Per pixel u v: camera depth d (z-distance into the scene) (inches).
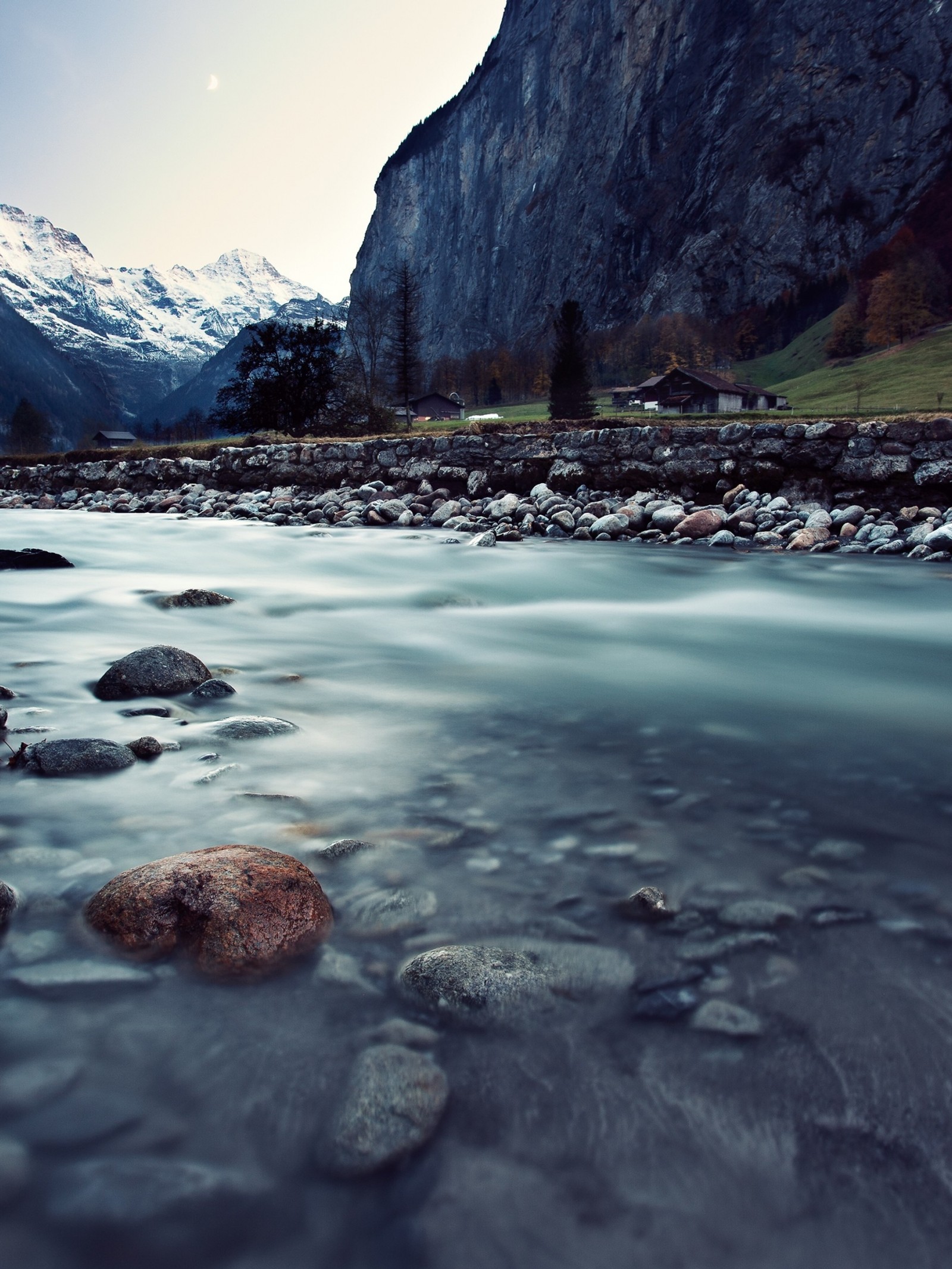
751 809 99.8
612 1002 62.0
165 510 704.4
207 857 73.2
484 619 247.8
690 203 6707.7
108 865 80.6
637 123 7062.0
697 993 63.1
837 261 5836.6
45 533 504.1
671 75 6948.8
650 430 539.8
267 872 71.4
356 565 379.6
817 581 327.9
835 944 70.1
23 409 3715.6
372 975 64.6
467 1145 48.3
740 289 6259.8
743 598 294.4
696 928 72.2
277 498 692.1
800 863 85.4
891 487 465.4
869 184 5772.6
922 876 82.7
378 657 189.2
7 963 64.1
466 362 5452.8
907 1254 42.7
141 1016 58.9
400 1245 42.0
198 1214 43.1
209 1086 52.0
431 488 630.5
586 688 161.6
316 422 1339.8
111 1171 45.2
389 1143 47.5
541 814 96.8
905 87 5703.7
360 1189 45.0
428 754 117.8
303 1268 40.7
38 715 129.6
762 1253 42.5
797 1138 49.6
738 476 508.1
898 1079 54.4
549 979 63.7
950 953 68.9
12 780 102.0
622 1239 42.9
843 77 5979.3
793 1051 56.8
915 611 264.5
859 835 92.4
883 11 5836.6
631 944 69.7
